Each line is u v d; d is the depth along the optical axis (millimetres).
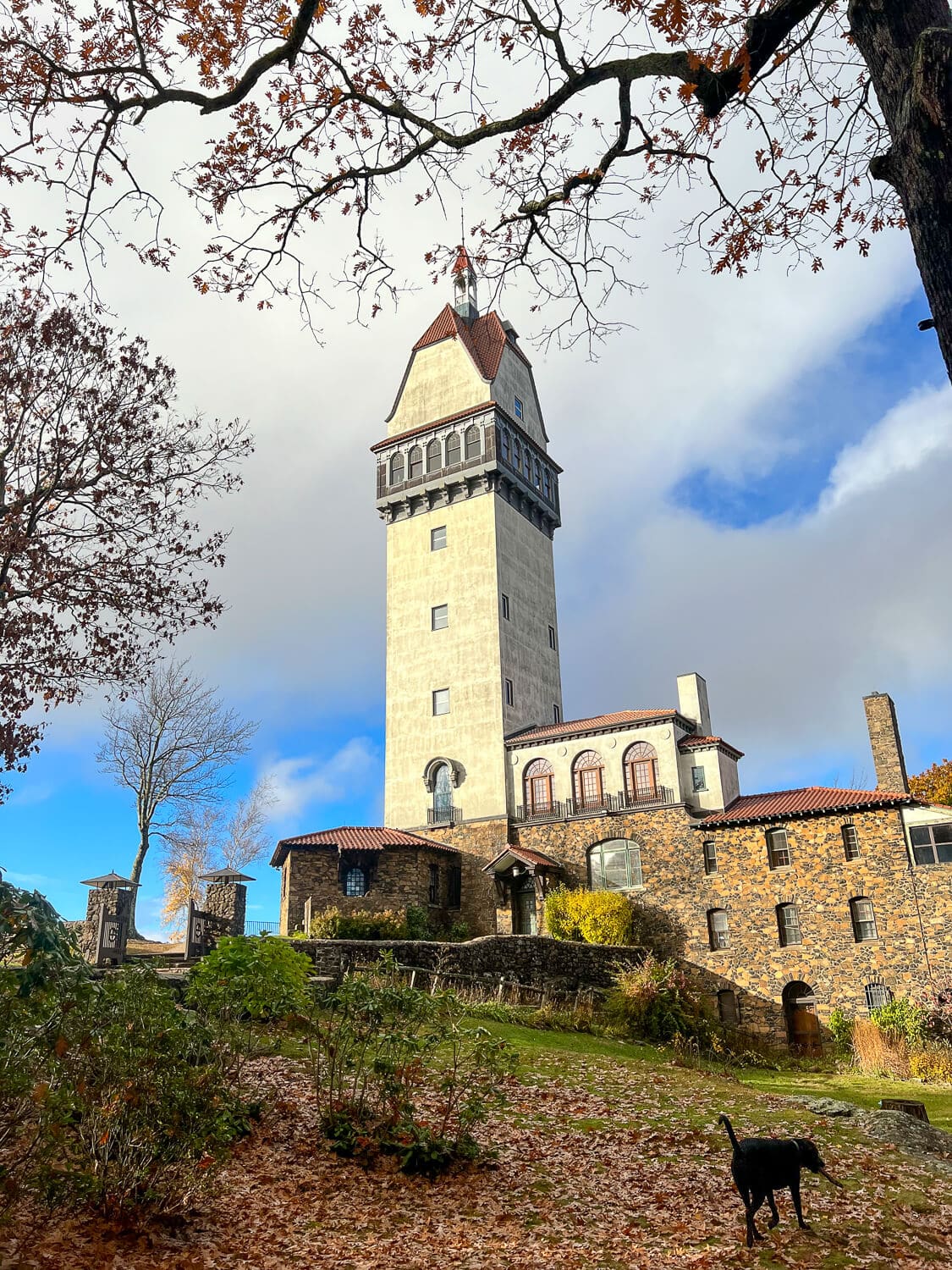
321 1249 9094
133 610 18625
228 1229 9336
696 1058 26109
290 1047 16391
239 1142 11773
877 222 8688
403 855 42000
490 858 43969
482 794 45250
